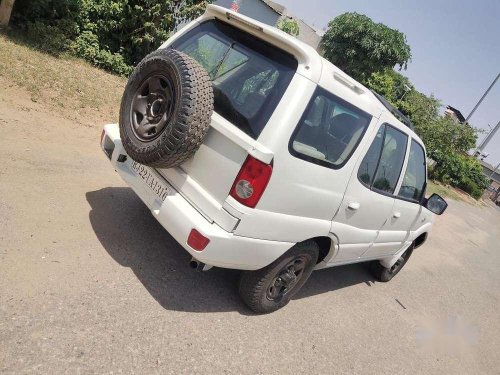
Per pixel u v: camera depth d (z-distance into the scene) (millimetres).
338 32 30172
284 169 2941
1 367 2207
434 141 26812
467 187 35344
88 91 7227
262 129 2857
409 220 5355
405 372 4176
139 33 9711
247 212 2891
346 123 3373
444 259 9719
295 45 2943
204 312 3451
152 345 2844
